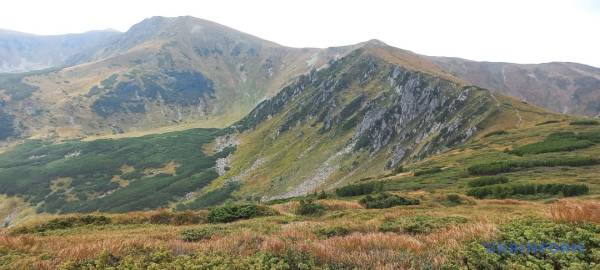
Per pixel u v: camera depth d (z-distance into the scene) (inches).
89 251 521.3
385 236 534.9
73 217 1254.3
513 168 3253.0
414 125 7691.9
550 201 1925.4
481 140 5012.3
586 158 3110.2
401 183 3553.2
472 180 2977.4
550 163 3196.4
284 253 465.4
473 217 856.3
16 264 483.8
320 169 7829.7
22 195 7288.4
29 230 1157.1
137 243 565.3
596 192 2186.3
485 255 404.2
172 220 1268.5
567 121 5054.1
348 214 1275.8
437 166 4153.5
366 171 7244.1
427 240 524.7
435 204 1713.8
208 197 7391.7
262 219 1186.0
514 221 557.0
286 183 7637.8
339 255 457.7
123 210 6702.8
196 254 502.3
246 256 476.1
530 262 380.5
